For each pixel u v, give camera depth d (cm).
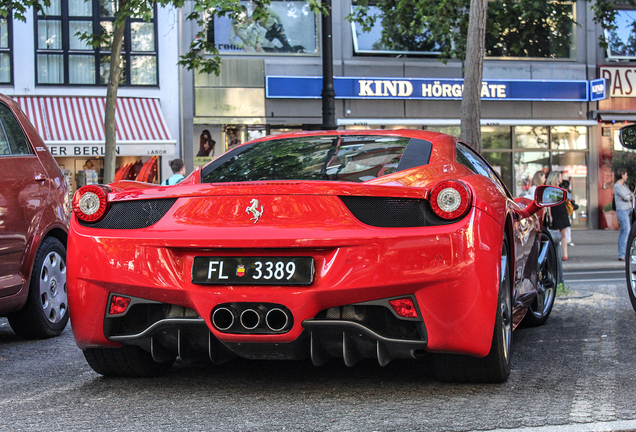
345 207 297
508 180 1972
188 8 1784
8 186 476
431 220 295
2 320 629
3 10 1088
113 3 1756
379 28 1881
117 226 325
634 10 2014
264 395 319
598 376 346
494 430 255
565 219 1330
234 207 304
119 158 1703
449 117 1911
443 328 293
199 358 335
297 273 293
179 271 308
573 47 1995
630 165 2003
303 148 371
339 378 351
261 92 1820
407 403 298
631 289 571
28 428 271
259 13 1109
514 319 416
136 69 1758
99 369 358
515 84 1931
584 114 2000
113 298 321
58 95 1722
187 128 1786
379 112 1875
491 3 1558
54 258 529
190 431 263
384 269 289
